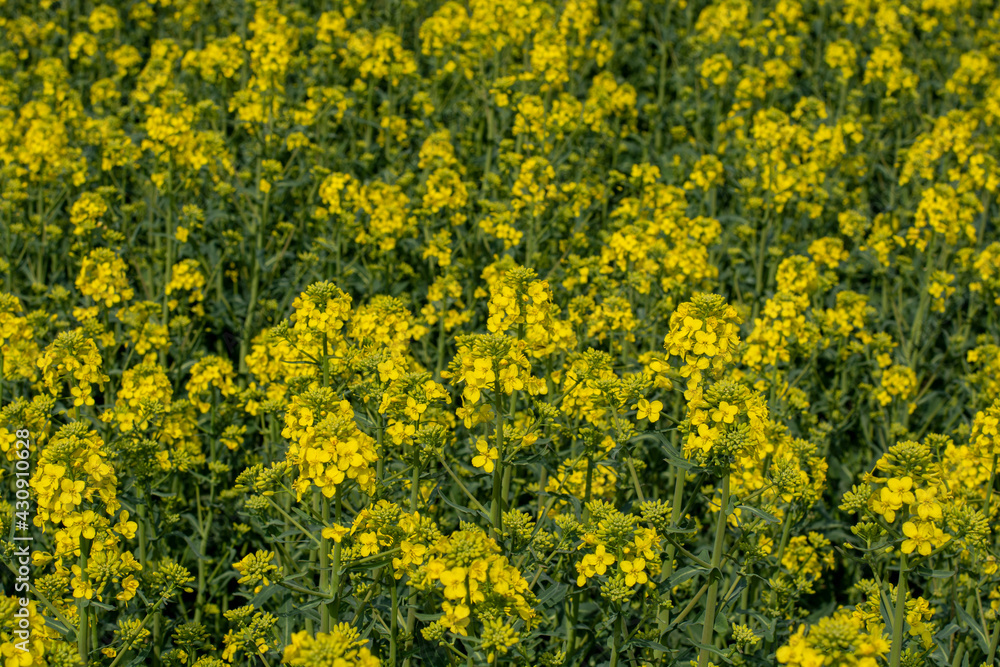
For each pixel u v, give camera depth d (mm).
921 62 11758
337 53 10766
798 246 8211
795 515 5027
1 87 9969
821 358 7453
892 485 3645
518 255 8016
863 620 4039
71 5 12680
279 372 5914
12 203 7688
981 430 4211
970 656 4836
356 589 4012
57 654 3674
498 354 3807
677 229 7480
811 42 12359
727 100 10422
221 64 9844
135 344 6293
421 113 9914
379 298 5051
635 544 3639
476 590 3287
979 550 4676
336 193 7578
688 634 4391
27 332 5461
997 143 9922
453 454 5066
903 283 8203
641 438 5516
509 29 10250
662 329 6914
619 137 9773
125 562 4094
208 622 5445
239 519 5652
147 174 8336
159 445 4977
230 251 7438
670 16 12773
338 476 3479
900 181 8961
